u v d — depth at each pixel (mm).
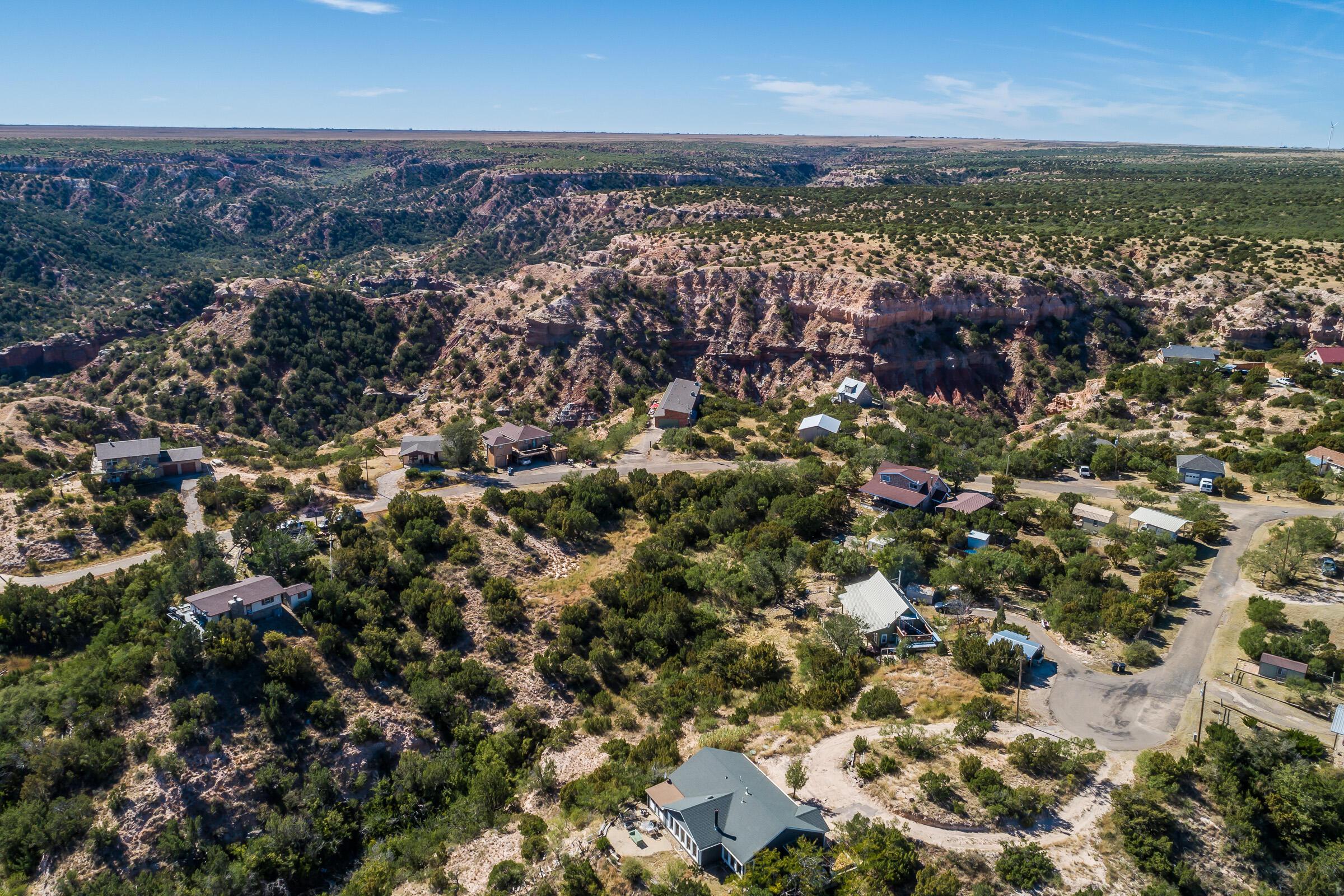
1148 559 89000
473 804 66688
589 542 102125
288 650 74375
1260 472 112750
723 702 74688
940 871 51031
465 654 82188
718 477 113875
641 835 57219
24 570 89875
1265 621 75625
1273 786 54031
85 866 59219
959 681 71062
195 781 64938
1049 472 119688
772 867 49844
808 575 93625
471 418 165125
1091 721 64375
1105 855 52219
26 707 68062
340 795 68688
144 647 73312
